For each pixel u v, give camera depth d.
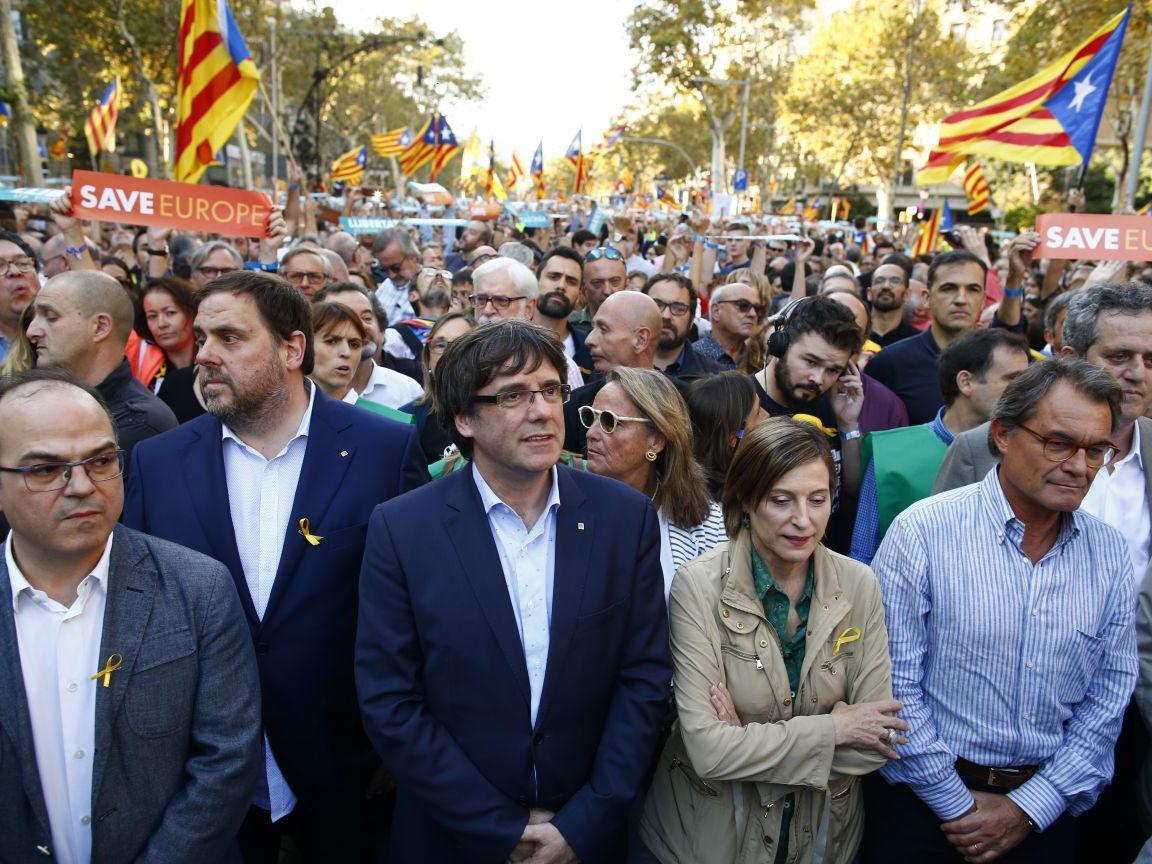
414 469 2.88
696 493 3.08
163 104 28.28
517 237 14.23
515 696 2.30
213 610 2.24
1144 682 2.65
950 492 2.72
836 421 3.98
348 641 2.71
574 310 6.36
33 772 2.01
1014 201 37.19
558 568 2.37
